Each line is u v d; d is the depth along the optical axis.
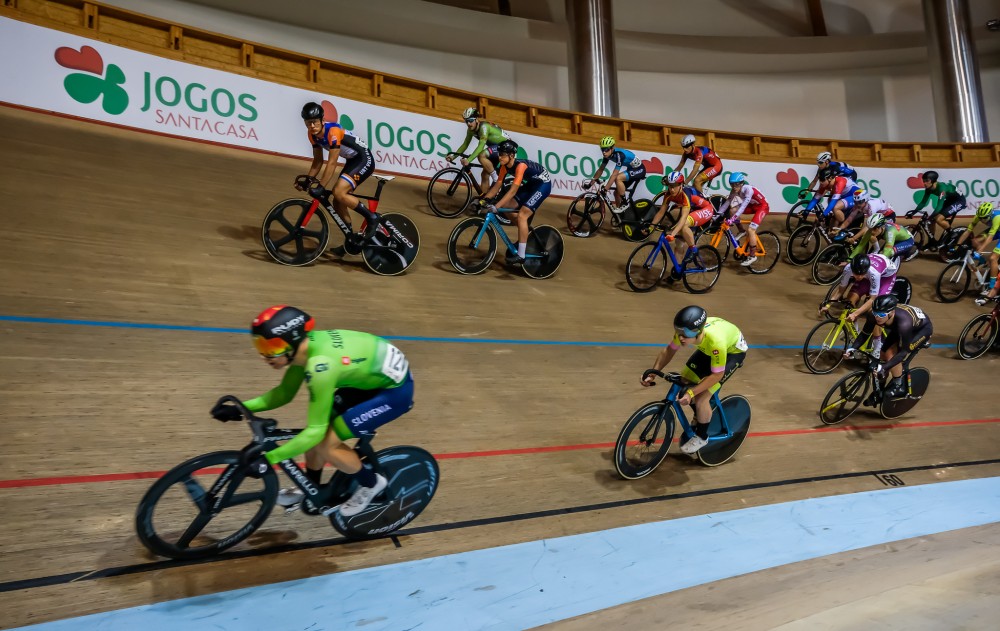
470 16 12.35
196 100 7.00
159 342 3.82
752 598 2.29
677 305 6.59
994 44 14.65
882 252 6.04
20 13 6.23
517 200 6.19
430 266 6.04
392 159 8.06
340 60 12.29
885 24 15.21
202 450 3.07
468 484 3.29
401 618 2.22
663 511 3.38
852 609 1.94
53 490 2.63
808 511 3.50
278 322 2.15
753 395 5.03
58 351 3.48
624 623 2.11
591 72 11.76
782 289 7.62
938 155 11.68
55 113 6.31
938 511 3.63
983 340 6.62
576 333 5.48
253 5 11.19
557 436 3.95
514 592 2.45
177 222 5.34
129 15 6.79
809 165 10.89
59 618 2.06
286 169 7.15
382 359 2.41
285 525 2.76
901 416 5.16
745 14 14.98
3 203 4.77
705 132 10.48
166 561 2.41
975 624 1.72
